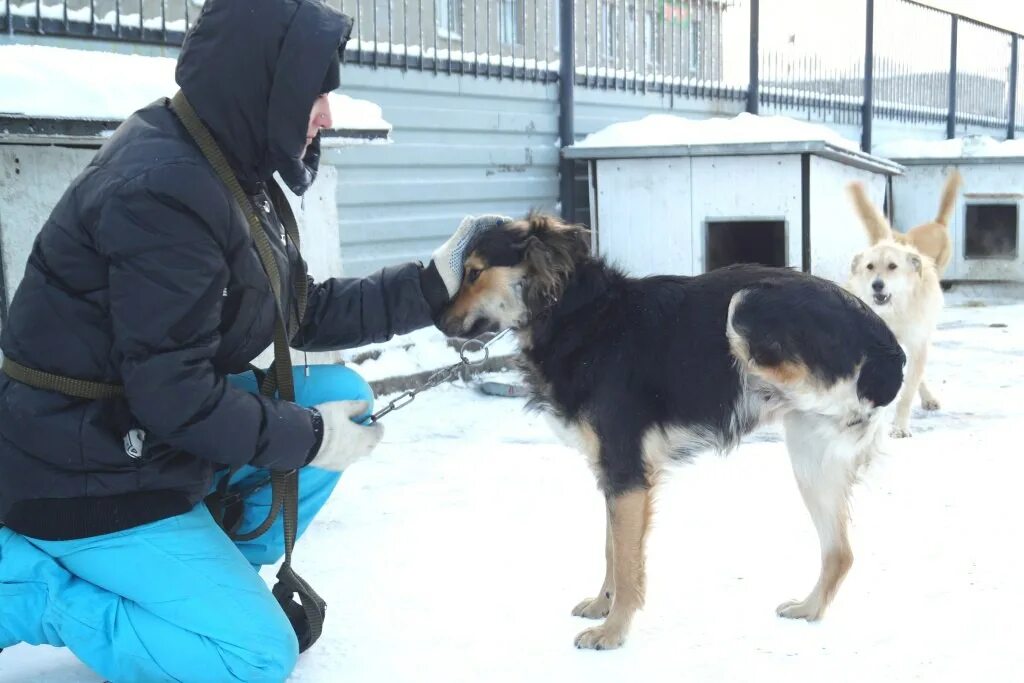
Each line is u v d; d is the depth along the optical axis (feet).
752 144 23.41
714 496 12.76
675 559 10.74
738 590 9.91
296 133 7.31
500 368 20.62
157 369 6.72
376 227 20.27
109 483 7.06
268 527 8.16
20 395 6.96
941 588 9.66
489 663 8.45
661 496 12.81
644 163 24.59
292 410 7.55
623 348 9.12
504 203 23.70
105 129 12.11
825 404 8.95
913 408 18.02
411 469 14.16
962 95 47.93
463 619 9.34
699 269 24.72
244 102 7.27
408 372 18.85
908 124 43.37
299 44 7.14
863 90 38.86
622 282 9.53
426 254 21.58
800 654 8.48
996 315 28.89
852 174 26.25
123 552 7.14
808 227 23.89
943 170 34.19
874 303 17.24
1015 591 9.49
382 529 11.73
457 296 9.59
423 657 8.56
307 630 8.57
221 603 7.23
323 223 16.14
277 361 7.88
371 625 9.19
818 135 24.47
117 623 7.18
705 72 30.78
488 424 16.78
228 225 7.13
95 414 6.96
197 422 6.89
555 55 24.85
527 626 9.21
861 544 10.92
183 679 7.27
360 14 19.83
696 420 9.13
